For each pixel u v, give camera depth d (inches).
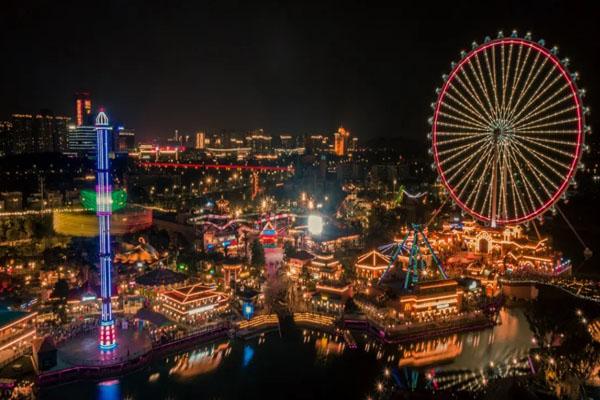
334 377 4104.3
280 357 4468.5
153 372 4156.0
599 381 3516.2
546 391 3533.5
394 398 3703.3
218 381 4028.1
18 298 5211.6
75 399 3710.6
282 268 6815.9
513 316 5418.3
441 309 5118.1
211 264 6373.0
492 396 3654.0
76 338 4557.1
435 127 5846.5
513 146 5757.9
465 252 7234.3
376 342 4761.3
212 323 4891.7
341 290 5487.2
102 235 4298.7
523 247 6879.9
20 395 3661.4
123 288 5718.5
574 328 3804.1
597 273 6688.0
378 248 7273.6
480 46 5654.5
